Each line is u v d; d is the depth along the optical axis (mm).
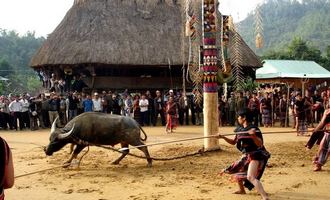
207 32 14180
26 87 73812
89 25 31578
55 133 11766
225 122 25781
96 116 11891
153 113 25969
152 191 9102
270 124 25266
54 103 24391
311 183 9688
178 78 32156
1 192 4031
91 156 13766
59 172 11281
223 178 10305
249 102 24672
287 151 14320
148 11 33469
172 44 31312
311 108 22047
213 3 14258
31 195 8922
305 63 48531
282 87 39281
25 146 16703
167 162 12648
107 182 10070
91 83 30156
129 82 31281
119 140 11930
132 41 30984
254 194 8742
